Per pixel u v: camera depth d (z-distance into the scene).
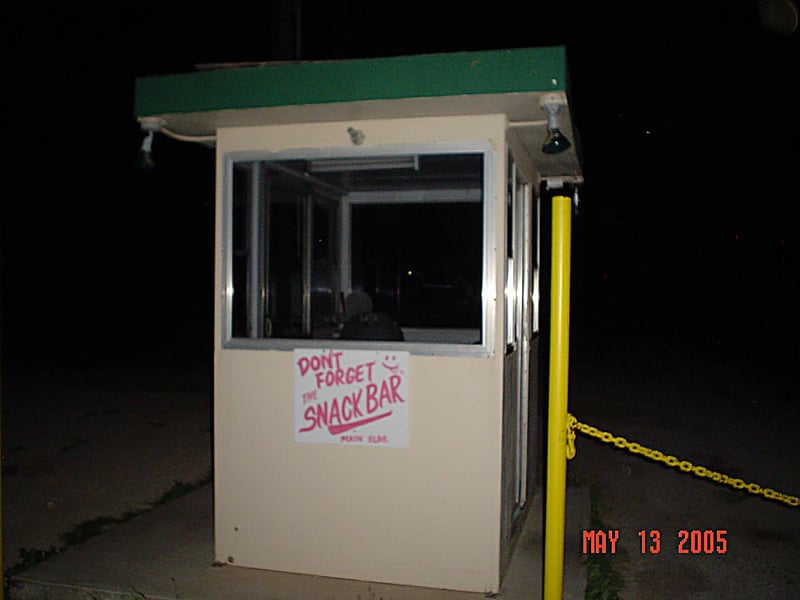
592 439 9.08
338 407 4.23
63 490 6.86
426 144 4.09
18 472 7.52
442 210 5.72
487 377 4.03
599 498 6.64
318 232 5.70
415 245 5.77
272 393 4.34
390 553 4.21
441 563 4.14
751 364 16.83
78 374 14.34
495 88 3.65
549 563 3.26
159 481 7.16
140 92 4.12
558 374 3.22
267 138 4.32
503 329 4.04
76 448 8.53
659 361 17.45
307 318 5.38
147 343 20.02
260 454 4.38
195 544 4.92
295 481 4.33
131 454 8.23
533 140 4.64
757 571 5.06
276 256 4.90
